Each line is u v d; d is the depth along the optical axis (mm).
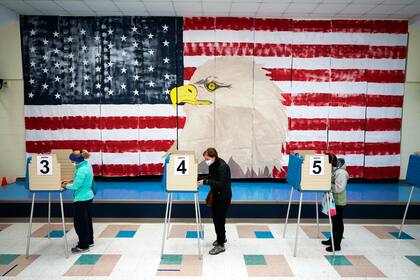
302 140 7445
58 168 4062
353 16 7133
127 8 6750
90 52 7246
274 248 4480
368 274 3730
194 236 4934
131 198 5746
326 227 5395
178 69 7309
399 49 7316
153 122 7379
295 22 7242
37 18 7168
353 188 6855
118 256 4188
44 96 7277
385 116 7441
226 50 7266
